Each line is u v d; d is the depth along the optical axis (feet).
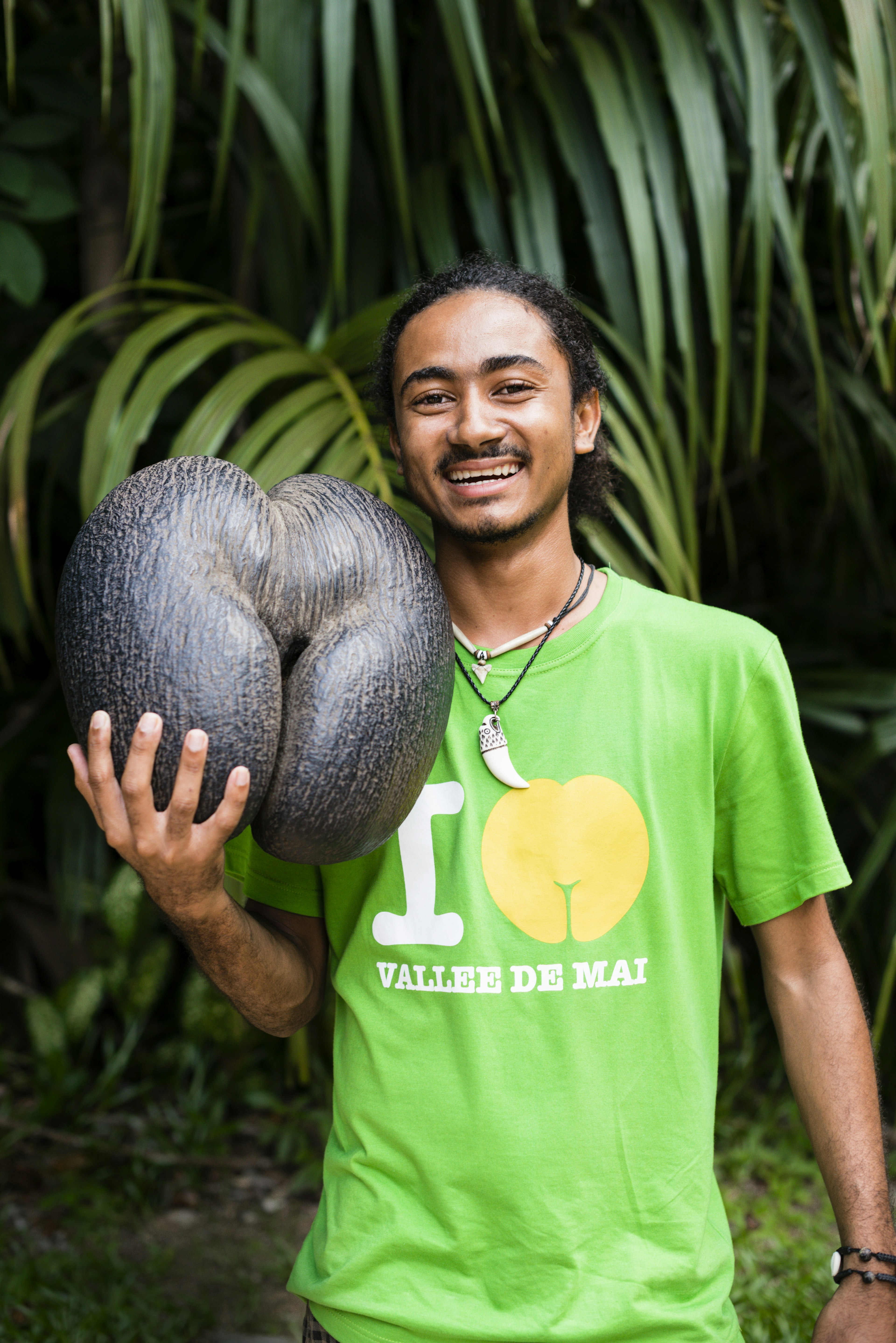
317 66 8.34
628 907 3.31
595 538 5.78
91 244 9.24
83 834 9.84
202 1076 9.82
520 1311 3.11
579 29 7.94
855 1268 3.16
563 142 7.43
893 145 7.54
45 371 6.55
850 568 11.53
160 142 6.67
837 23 7.72
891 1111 9.86
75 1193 8.31
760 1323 6.76
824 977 3.51
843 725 9.53
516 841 3.37
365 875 3.52
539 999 3.26
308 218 7.34
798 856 3.45
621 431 6.28
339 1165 3.43
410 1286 3.19
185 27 8.95
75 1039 9.93
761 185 6.72
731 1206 8.38
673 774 3.41
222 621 2.72
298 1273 3.52
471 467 3.38
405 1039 3.34
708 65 7.25
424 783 3.08
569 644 3.51
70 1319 6.82
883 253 6.71
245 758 2.72
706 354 8.79
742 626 3.51
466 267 3.74
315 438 5.77
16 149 7.61
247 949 3.26
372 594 2.98
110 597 2.75
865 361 9.69
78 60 9.50
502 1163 3.16
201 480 2.90
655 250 6.84
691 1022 3.33
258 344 7.32
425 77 8.34
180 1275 7.58
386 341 4.00
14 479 6.25
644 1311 3.06
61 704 10.14
